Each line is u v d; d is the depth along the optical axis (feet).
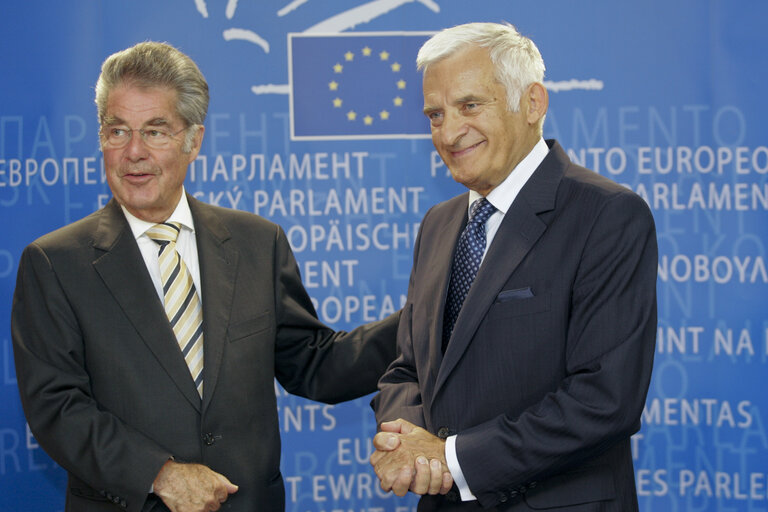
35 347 5.61
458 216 5.86
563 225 5.03
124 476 5.28
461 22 8.99
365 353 6.77
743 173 8.97
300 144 8.99
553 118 9.03
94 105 8.80
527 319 4.95
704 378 9.04
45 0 8.72
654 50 9.00
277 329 6.62
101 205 8.85
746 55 8.96
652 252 4.98
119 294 5.69
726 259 9.01
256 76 8.92
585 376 4.72
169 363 5.64
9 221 8.75
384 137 9.05
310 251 9.04
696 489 9.07
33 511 8.84
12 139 8.73
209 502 5.32
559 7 8.99
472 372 5.08
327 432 9.15
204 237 6.16
